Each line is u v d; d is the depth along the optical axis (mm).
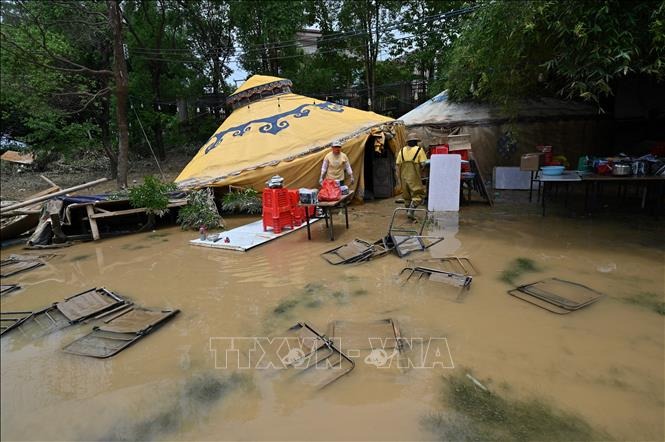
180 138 19938
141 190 7879
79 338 3602
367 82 20516
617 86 10391
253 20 18219
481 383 2666
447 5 18625
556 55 5645
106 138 16172
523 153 11180
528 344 3115
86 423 2494
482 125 11344
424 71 21922
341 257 5434
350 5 18906
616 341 3109
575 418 2314
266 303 4113
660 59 4941
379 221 7645
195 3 18531
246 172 9141
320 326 3557
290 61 19328
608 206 7941
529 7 5191
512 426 2275
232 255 5852
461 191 8781
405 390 2631
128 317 3893
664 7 4539
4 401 2742
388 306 3896
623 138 10844
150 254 6199
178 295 4457
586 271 4559
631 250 5203
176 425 2430
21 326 3912
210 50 20078
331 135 9734
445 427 2293
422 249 5629
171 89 18453
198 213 7895
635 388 2555
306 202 6414
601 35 5027
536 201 8828
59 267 5785
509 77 7148
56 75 12055
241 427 2373
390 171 10305
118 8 11617
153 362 3121
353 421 2373
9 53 10367
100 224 7902
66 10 12914
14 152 20812
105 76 13906
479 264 4953
